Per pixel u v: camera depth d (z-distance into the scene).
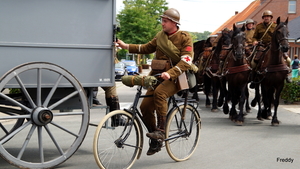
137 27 37.72
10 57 4.42
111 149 5.07
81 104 4.68
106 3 4.76
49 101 4.84
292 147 6.22
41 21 4.51
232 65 8.44
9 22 4.38
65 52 4.64
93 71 4.79
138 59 49.28
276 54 8.16
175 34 4.75
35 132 7.28
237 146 6.26
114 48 4.84
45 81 4.54
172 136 5.11
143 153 5.71
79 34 4.68
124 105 11.58
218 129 7.82
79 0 4.65
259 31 9.20
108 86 4.88
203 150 5.96
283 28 7.91
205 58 11.30
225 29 9.67
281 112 10.34
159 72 4.84
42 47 4.54
